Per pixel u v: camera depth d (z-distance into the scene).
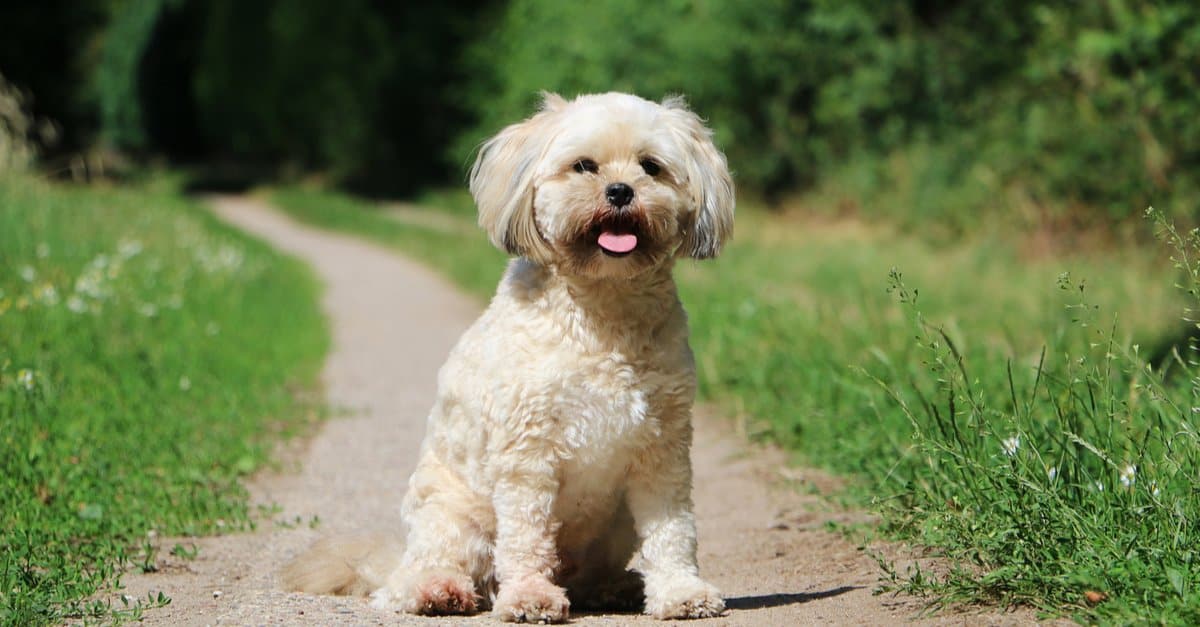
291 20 37.62
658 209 4.30
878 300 12.47
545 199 4.37
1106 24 15.58
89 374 8.05
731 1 24.11
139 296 10.70
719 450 7.97
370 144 36.44
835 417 7.50
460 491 4.47
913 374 7.44
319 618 4.25
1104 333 5.72
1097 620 3.73
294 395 9.50
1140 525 4.14
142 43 42.44
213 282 13.16
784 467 7.26
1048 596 3.97
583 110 4.49
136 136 42.91
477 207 4.69
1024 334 10.33
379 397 9.63
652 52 25.23
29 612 4.23
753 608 4.46
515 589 4.22
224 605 4.54
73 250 11.38
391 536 4.89
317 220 30.12
